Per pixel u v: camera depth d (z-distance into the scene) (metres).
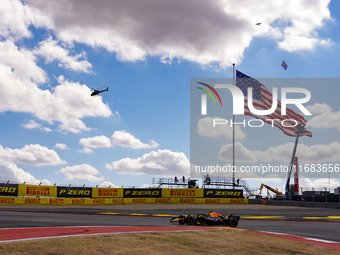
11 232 14.20
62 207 42.19
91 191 48.62
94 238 12.57
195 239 15.02
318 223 32.81
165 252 12.11
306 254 15.50
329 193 66.25
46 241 11.42
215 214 24.09
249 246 15.49
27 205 42.59
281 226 28.25
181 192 54.12
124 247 11.90
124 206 46.78
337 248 18.34
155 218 31.14
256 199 58.31
